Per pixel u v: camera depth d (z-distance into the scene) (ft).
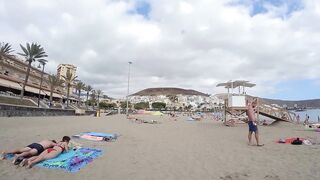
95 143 39.40
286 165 26.21
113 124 89.66
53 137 44.57
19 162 23.43
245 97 96.27
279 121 100.22
